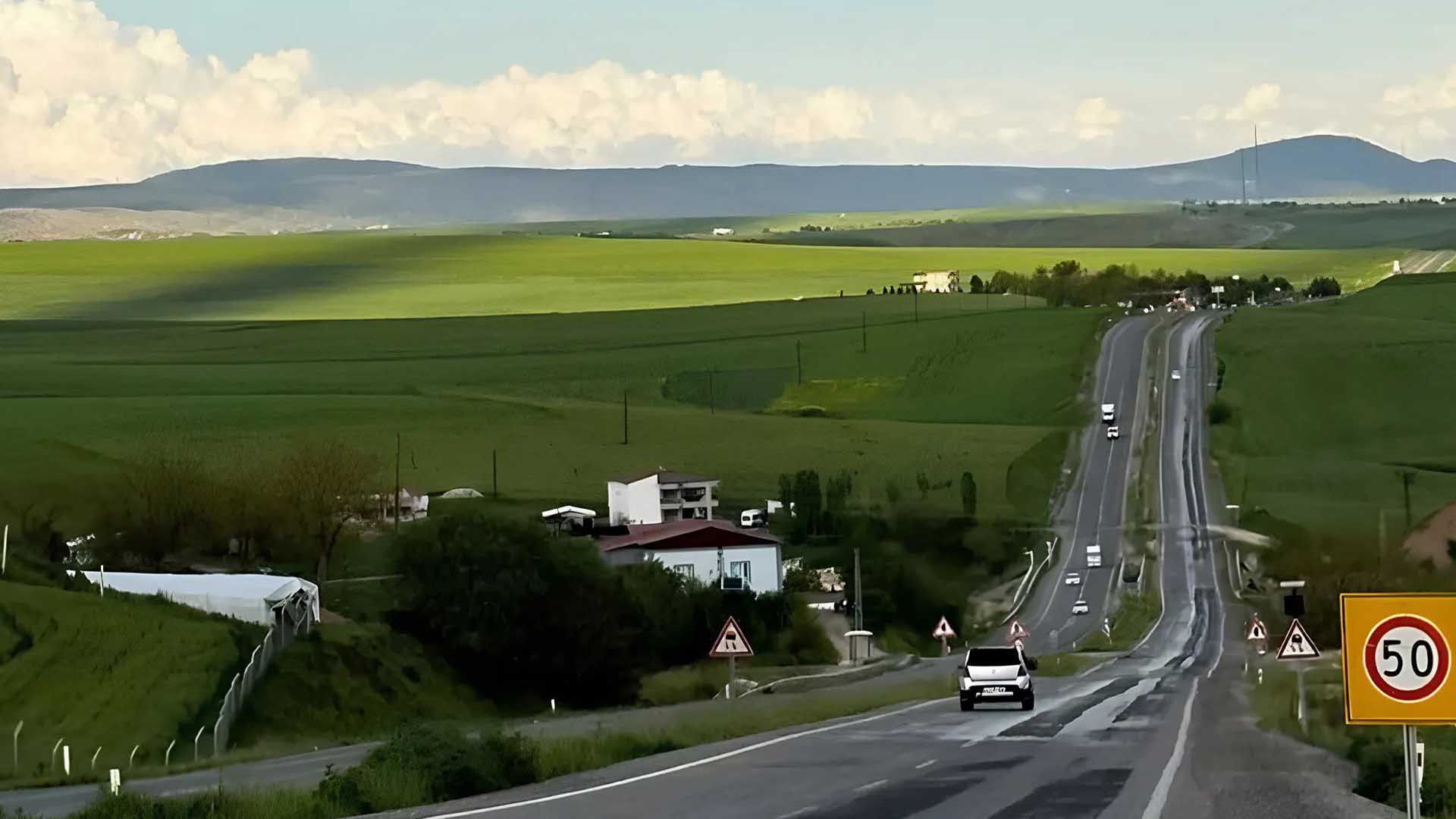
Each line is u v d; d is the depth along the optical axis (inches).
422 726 1043.3
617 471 5703.7
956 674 2682.1
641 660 3051.2
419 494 4985.2
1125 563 4852.4
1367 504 5201.8
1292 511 5103.3
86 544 3607.3
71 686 2080.5
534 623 2827.3
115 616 2321.6
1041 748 1259.8
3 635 2197.3
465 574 2822.3
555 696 2856.8
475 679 2795.3
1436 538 3599.9
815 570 4222.4
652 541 3873.0
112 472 4404.5
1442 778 924.0
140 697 2058.3
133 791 1050.1
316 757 1603.1
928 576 4362.7
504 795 965.2
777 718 1644.9
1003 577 4687.5
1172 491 5743.1
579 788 999.6
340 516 3750.0
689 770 1106.1
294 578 2817.4
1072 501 5679.1
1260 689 2138.3
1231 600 4379.9
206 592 2605.8
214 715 2074.3
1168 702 1900.8
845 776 1055.6
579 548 2977.4
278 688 2297.0
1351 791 967.0
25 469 4325.8
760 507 5182.1
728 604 3388.3
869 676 2925.7
